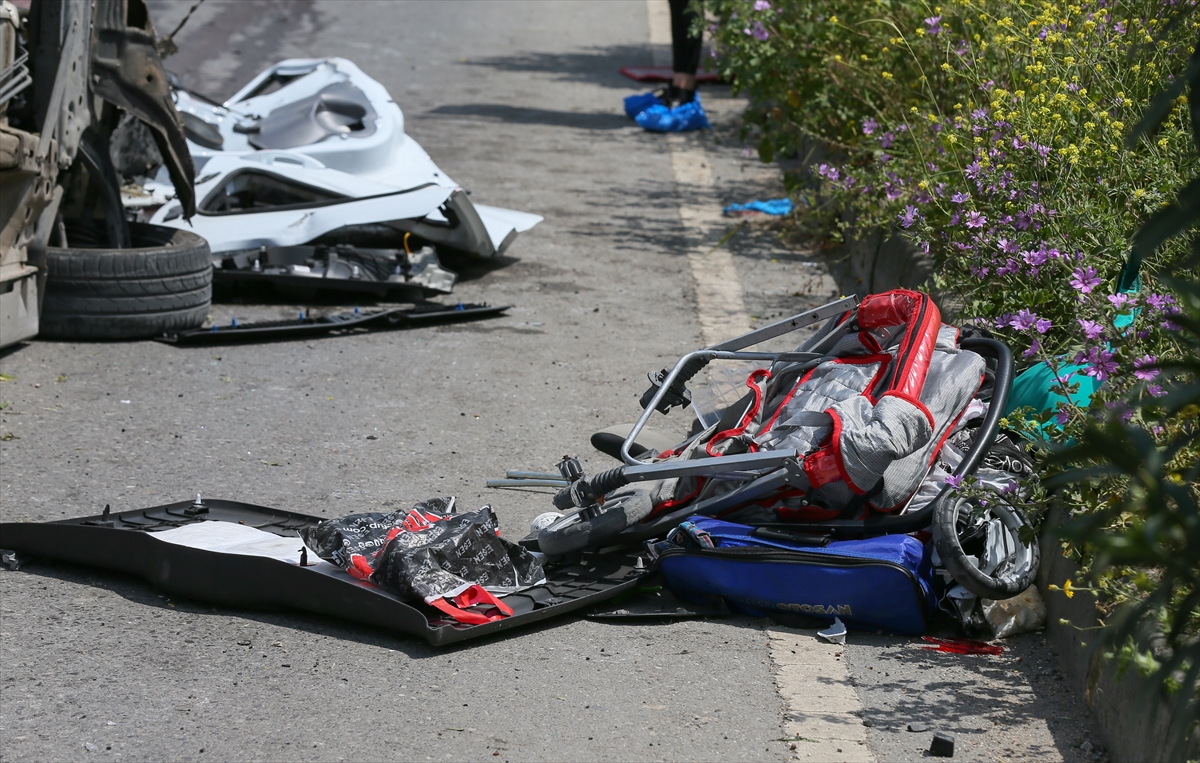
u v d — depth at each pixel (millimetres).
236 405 11086
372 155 17000
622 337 13828
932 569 7035
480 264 17172
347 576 7133
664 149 26719
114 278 12531
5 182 11305
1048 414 7375
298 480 9336
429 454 10008
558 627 7125
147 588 7500
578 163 24875
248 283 15117
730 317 14750
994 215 9320
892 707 6199
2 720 5871
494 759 5656
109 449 9820
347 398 11414
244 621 7074
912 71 14906
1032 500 6918
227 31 40312
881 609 6867
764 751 5770
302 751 5691
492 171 23719
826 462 7078
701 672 6570
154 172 16969
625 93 34188
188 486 9125
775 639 7008
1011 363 7891
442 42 41312
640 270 17031
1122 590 5715
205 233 14664
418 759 5645
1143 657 4820
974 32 13406
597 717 6062
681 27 28828
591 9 50094
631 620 7207
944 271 10234
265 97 19141
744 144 27422
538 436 10516
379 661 6602
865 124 13578
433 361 12727
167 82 13062
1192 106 2861
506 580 7297
